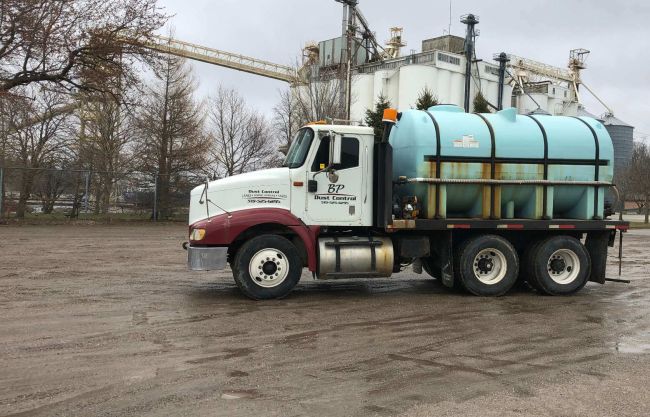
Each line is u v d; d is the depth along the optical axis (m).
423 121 9.30
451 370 5.37
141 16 20.69
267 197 8.74
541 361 5.72
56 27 19.20
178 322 7.12
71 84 20.81
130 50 20.64
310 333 6.71
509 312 8.23
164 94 27.50
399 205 9.45
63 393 4.58
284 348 6.03
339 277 8.88
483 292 9.39
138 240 18.41
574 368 5.50
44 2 18.69
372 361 5.62
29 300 8.37
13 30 18.45
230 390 4.71
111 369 5.20
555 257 9.76
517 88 58.47
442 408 4.39
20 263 12.41
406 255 9.30
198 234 8.44
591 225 9.76
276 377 5.07
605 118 55.41
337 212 8.97
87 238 18.62
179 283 10.21
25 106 23.23
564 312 8.30
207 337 6.41
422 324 7.32
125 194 26.16
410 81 44.84
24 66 19.61
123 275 11.02
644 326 7.42
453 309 8.37
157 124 27.27
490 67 51.59
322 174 8.90
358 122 9.80
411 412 4.30
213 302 8.49
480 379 5.11
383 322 7.40
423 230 9.53
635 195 46.62
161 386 4.77
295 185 8.81
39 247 15.58
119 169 27.59
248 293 8.59
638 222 46.88
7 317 7.22
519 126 9.65
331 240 8.91
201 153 28.61
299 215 8.84
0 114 24.41
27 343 6.02
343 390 4.76
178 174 27.48
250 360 5.57
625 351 6.16
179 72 28.08
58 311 7.63
